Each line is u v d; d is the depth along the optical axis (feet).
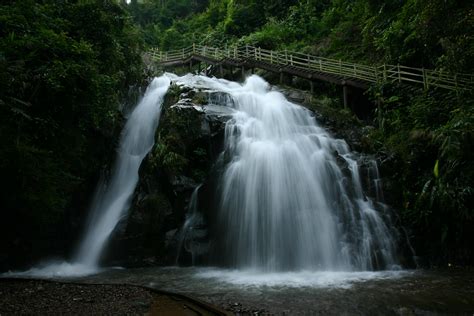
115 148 49.32
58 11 40.19
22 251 37.78
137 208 37.99
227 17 130.52
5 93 27.32
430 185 38.17
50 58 31.04
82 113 34.53
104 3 52.26
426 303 21.18
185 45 135.23
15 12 31.73
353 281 27.61
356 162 40.88
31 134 30.27
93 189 45.44
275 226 35.37
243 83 72.74
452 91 47.62
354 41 82.33
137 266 36.29
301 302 21.74
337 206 37.04
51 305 20.65
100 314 19.02
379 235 35.63
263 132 45.14
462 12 44.39
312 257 34.50
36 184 31.63
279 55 80.59
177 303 21.03
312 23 100.58
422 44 57.00
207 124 42.06
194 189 39.01
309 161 40.29
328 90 70.85
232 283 27.25
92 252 39.99
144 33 143.54
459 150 36.55
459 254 35.27
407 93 54.19
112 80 40.68
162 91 58.34
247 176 37.37
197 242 36.45
